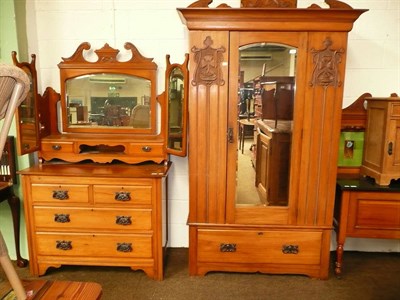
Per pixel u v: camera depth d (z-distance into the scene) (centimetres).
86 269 229
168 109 219
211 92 197
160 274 215
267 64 195
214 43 192
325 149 200
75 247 213
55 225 211
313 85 194
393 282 215
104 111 241
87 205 209
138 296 200
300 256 212
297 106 197
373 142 218
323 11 182
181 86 216
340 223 210
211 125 201
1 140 86
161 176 203
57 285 112
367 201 206
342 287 209
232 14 186
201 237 213
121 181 205
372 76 240
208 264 217
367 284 213
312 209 207
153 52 243
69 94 239
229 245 213
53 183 207
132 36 242
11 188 223
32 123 216
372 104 219
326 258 212
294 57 194
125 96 239
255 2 190
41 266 216
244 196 208
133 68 235
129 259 214
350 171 237
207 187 207
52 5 239
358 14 183
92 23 241
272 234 211
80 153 228
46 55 245
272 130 202
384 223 207
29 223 212
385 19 234
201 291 204
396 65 239
